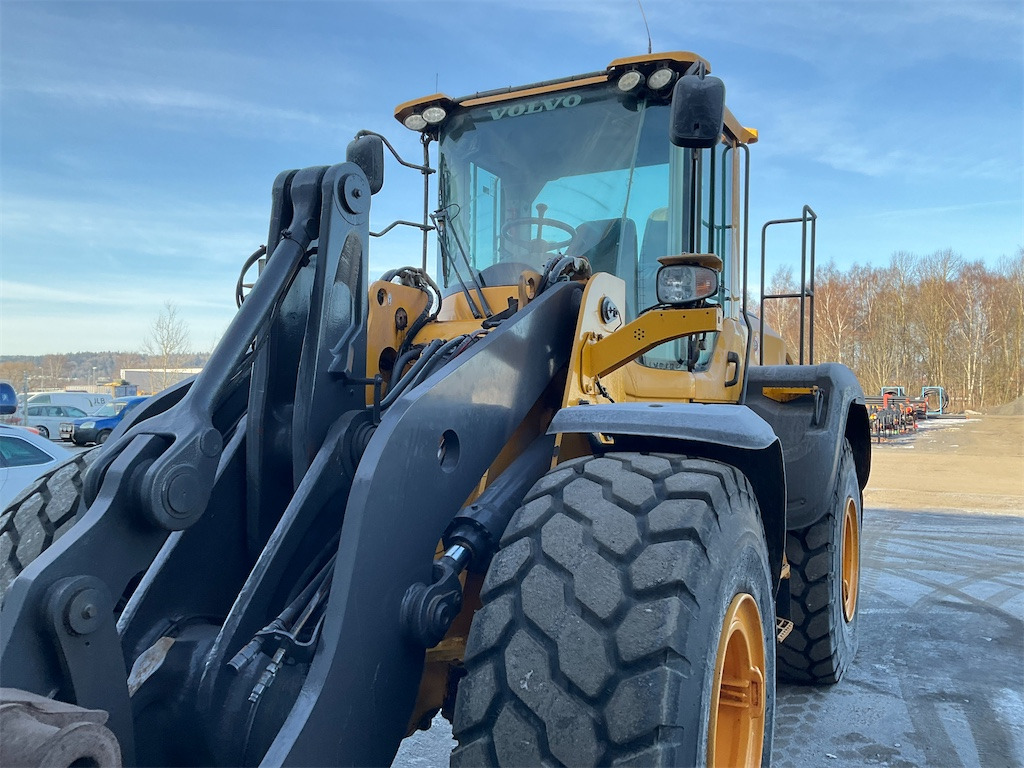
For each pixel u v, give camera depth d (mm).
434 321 2887
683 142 2479
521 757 1641
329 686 1678
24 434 7141
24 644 1462
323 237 2137
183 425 1735
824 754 3340
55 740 1200
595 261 3246
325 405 2154
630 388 2885
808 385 3803
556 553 1829
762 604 2254
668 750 1587
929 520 10438
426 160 3764
